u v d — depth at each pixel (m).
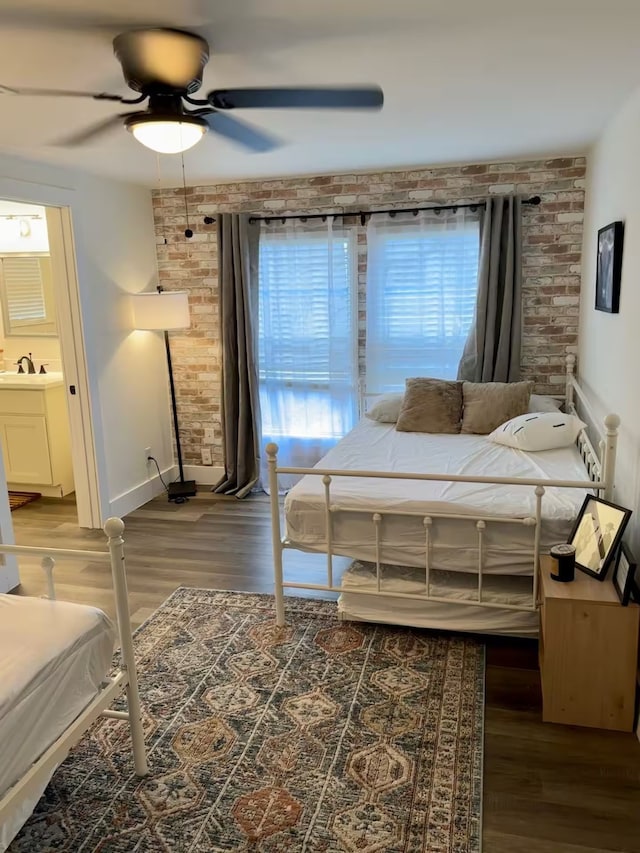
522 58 2.16
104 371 4.33
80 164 3.73
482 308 4.18
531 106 2.79
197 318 4.96
